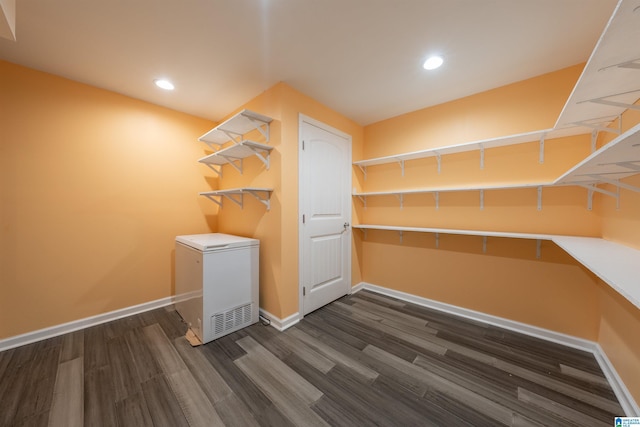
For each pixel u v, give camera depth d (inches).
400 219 110.9
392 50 67.7
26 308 74.7
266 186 90.3
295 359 67.0
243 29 59.9
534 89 78.7
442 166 98.0
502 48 66.1
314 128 96.8
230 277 81.0
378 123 118.9
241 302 84.1
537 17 55.0
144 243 98.2
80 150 84.0
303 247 92.5
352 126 117.8
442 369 62.8
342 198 111.9
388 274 115.7
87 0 50.6
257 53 69.1
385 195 116.0
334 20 57.2
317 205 99.0
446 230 86.8
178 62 73.1
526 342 75.1
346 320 90.3
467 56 69.7
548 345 73.5
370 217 122.5
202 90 89.4
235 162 105.0
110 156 90.0
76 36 61.7
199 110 106.7
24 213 74.5
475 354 69.1
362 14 55.3
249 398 53.4
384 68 75.8
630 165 39.9
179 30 60.0
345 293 115.1
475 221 90.3
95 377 59.6
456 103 94.5
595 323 69.7
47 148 78.0
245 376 60.2
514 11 53.6
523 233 79.7
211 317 75.9
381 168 117.6
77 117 83.4
